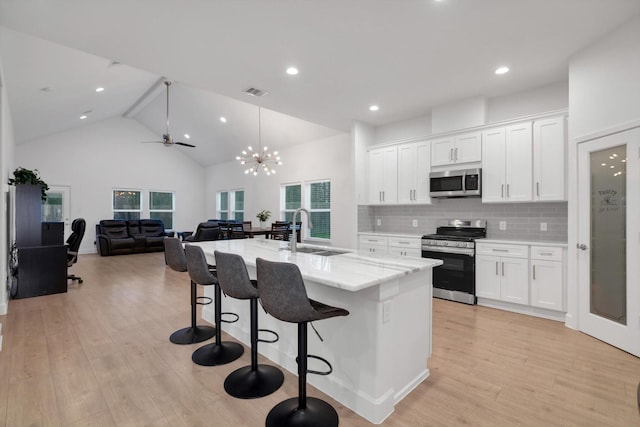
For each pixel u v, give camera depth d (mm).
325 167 7031
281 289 1646
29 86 4578
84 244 8602
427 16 2477
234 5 2316
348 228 6555
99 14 2389
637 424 1743
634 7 2375
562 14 2455
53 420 1777
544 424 1748
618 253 2699
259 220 8664
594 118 2871
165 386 2127
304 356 1786
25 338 2908
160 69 3377
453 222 4605
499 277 3717
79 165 8562
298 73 3479
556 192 3488
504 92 4004
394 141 5004
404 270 1922
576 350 2656
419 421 1787
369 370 1824
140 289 4715
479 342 2828
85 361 2467
